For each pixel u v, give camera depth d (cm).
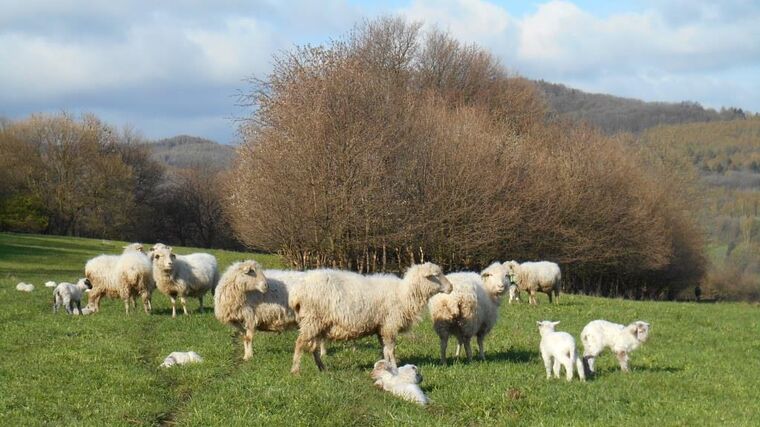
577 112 15112
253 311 1692
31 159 8569
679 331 2494
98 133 9081
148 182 9706
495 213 4719
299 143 4309
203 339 1931
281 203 4319
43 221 8500
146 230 9631
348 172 4325
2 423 1166
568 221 5550
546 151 5794
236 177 4912
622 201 5962
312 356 1661
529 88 7425
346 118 4419
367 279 1573
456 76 7181
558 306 3031
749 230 9712
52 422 1182
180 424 1190
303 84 4528
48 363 1600
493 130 5478
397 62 6738
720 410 1287
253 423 1154
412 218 4591
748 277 8550
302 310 1502
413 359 1705
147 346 1869
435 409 1266
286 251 4725
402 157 4728
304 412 1209
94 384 1415
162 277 2417
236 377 1462
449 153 4747
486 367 1570
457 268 5038
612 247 5934
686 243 7394
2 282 3697
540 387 1358
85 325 2136
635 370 1656
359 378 1433
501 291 1733
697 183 8200
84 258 5550
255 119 4588
